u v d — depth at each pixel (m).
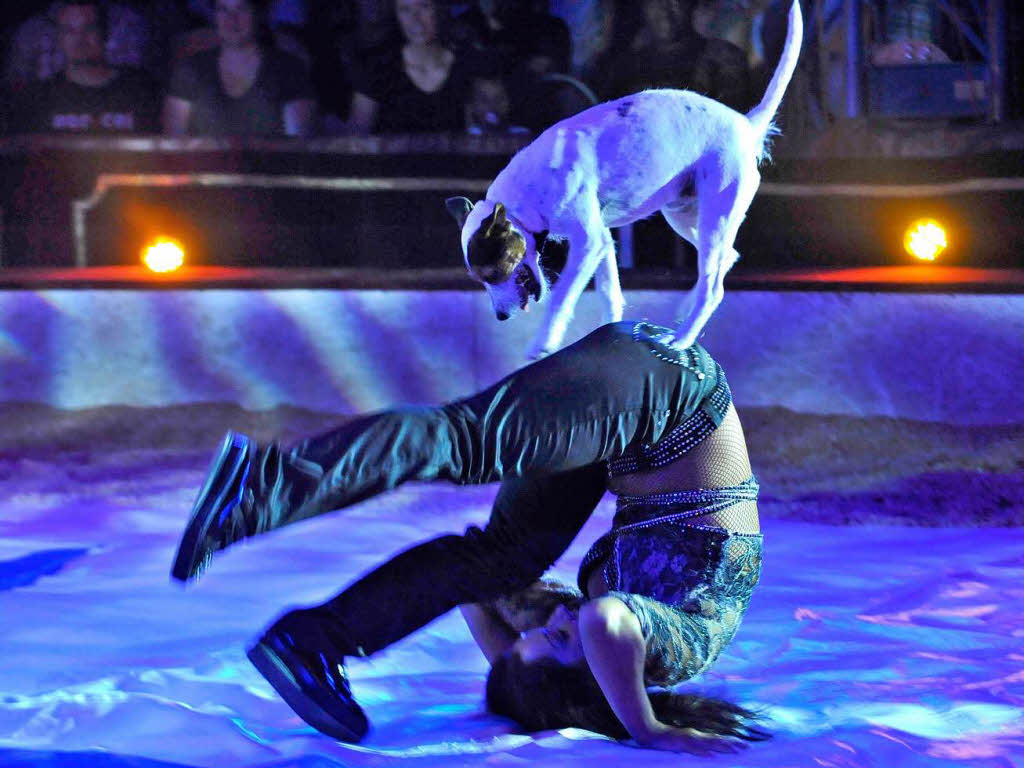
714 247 4.98
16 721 4.66
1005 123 12.92
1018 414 10.70
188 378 11.75
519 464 4.54
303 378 11.74
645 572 4.84
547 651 4.79
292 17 13.82
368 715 5.04
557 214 4.95
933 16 13.97
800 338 11.30
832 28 13.66
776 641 6.04
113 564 7.63
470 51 13.44
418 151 13.23
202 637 6.09
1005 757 4.34
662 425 4.75
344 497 4.36
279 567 7.61
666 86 13.23
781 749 4.46
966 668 5.55
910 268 13.12
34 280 11.79
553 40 13.42
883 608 6.67
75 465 10.34
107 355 11.73
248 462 4.23
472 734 4.79
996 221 13.21
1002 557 7.84
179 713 4.70
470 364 11.69
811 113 13.72
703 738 4.50
